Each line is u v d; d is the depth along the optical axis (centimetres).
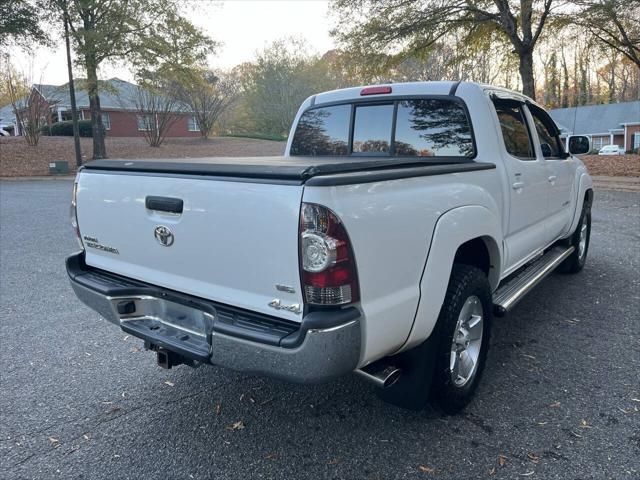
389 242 238
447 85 371
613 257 680
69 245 830
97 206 312
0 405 332
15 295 565
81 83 2403
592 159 2303
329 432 296
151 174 276
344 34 2119
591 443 277
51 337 444
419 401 287
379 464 266
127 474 263
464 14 1977
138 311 302
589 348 398
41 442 291
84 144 3256
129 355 407
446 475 255
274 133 5288
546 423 298
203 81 2814
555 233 505
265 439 291
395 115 394
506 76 2761
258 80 5216
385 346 244
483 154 355
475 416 307
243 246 237
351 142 420
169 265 276
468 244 341
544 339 416
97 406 330
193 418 314
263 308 238
